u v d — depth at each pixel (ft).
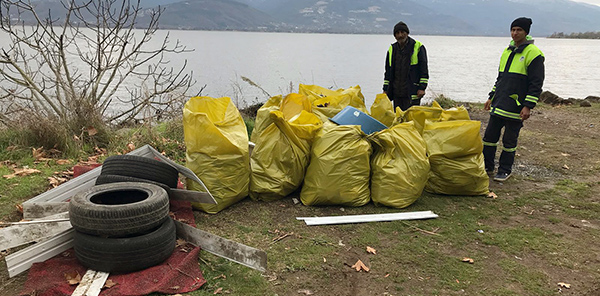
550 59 245.86
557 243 11.83
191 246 10.61
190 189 13.29
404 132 14.11
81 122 19.79
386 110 17.49
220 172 12.80
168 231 9.77
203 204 12.85
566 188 16.46
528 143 23.81
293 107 16.69
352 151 13.52
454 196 15.37
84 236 9.12
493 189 16.25
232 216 12.82
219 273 9.70
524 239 12.00
